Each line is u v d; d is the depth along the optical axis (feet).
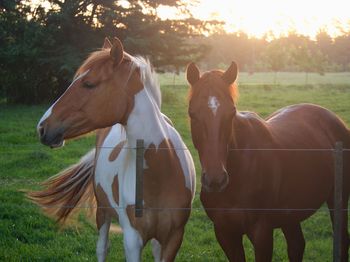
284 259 17.39
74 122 11.65
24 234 18.78
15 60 67.51
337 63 203.00
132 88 12.00
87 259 16.75
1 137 37.96
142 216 11.71
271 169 12.96
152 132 12.28
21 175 27.20
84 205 15.89
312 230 20.26
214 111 11.26
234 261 13.19
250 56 189.98
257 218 12.72
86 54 70.74
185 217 13.02
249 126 13.04
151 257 17.40
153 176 12.26
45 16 71.56
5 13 70.38
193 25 76.23
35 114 56.34
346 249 15.56
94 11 73.72
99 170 14.14
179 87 90.53
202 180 11.25
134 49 70.95
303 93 78.79
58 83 74.43
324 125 16.31
